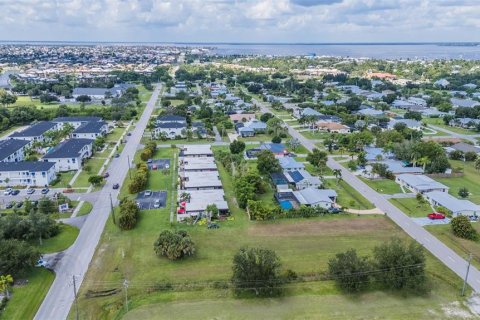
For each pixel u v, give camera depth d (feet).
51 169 402.93
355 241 289.94
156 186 396.37
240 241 288.30
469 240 291.99
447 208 337.31
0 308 211.20
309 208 331.36
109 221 316.81
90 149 496.64
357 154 512.63
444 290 233.55
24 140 509.35
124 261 259.60
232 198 368.68
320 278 243.19
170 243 262.26
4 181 392.06
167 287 233.55
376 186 402.11
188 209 328.08
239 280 229.86
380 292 230.89
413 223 319.06
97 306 216.95
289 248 279.28
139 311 214.07
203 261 261.24
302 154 517.14
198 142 575.38
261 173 420.77
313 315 212.02
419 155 446.19
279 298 225.97
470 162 488.85
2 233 260.62
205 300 223.92
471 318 210.59
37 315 208.44
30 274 242.37
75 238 287.89
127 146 543.80
